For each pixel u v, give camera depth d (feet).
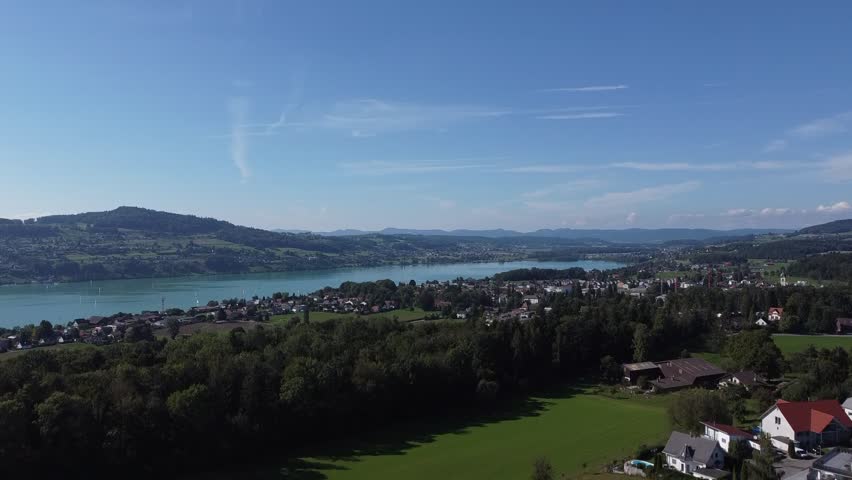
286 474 288.30
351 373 371.35
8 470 249.14
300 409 329.31
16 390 282.15
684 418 320.50
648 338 544.62
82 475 267.39
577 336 522.06
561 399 439.22
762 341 483.51
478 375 425.69
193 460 293.02
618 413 394.52
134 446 278.46
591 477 266.57
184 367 324.39
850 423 310.24
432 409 403.95
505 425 371.76
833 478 237.45
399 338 466.29
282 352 389.39
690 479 255.50
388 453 319.68
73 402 269.64
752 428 327.67
